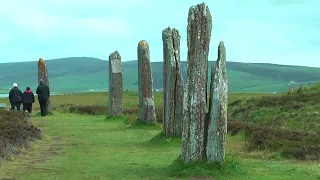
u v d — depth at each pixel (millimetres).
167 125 25141
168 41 25781
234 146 24266
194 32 16953
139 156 21047
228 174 16578
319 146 22250
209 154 16969
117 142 25672
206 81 17094
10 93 42375
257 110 37688
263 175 16734
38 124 34625
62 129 31781
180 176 16516
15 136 22578
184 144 17188
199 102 17031
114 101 39406
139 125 32312
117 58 40125
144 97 32531
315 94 39812
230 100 46812
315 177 16578
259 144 22828
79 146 24125
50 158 20391
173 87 25125
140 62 32719
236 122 31016
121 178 16438
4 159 19078
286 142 22719
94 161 19750
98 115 44438
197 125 17047
